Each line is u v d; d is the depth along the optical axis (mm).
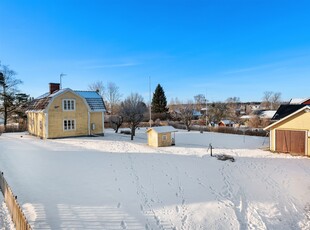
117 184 11156
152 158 17219
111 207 8609
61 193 9672
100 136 30938
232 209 9133
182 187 11227
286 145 20500
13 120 43750
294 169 15094
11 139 26875
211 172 13992
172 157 17812
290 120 20266
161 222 7836
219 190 11102
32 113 31953
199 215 8469
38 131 29625
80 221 7484
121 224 7500
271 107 89625
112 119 37469
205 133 36844
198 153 19812
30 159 15531
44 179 11375
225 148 22906
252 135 33906
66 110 28484
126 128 43875
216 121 53344
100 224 7406
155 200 9547
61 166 14000
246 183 12312
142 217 8047
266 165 16094
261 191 11203
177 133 36750
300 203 9961
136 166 14688
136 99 55719
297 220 8570
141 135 33438
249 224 8133
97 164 14820
